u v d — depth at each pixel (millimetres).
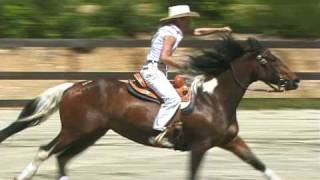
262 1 23984
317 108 18609
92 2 24391
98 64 21375
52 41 18734
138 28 23453
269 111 18250
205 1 23906
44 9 23703
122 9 23672
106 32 23250
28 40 18641
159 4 24203
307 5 23172
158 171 12188
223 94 10258
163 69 10234
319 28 23016
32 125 10609
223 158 13273
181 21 10117
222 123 10133
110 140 14805
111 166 12562
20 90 19656
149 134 10234
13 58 21547
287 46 18781
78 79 18422
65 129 10430
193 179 10188
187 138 10234
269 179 10336
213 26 23500
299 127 16266
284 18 23297
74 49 21719
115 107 10305
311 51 21906
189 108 10062
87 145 10695
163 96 10055
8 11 23406
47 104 10469
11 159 13086
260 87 19781
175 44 10078
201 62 10359
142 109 10188
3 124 15984
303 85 20109
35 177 11680
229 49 10344
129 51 21859
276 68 10234
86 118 10320
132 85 10359
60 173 10703
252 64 10281
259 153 13734
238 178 11742
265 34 23281
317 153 13781
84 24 23375
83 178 11672
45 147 10430
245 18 23656
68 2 24125
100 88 10422
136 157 13305
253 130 15867
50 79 18391
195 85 10250
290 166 12680
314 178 11797
